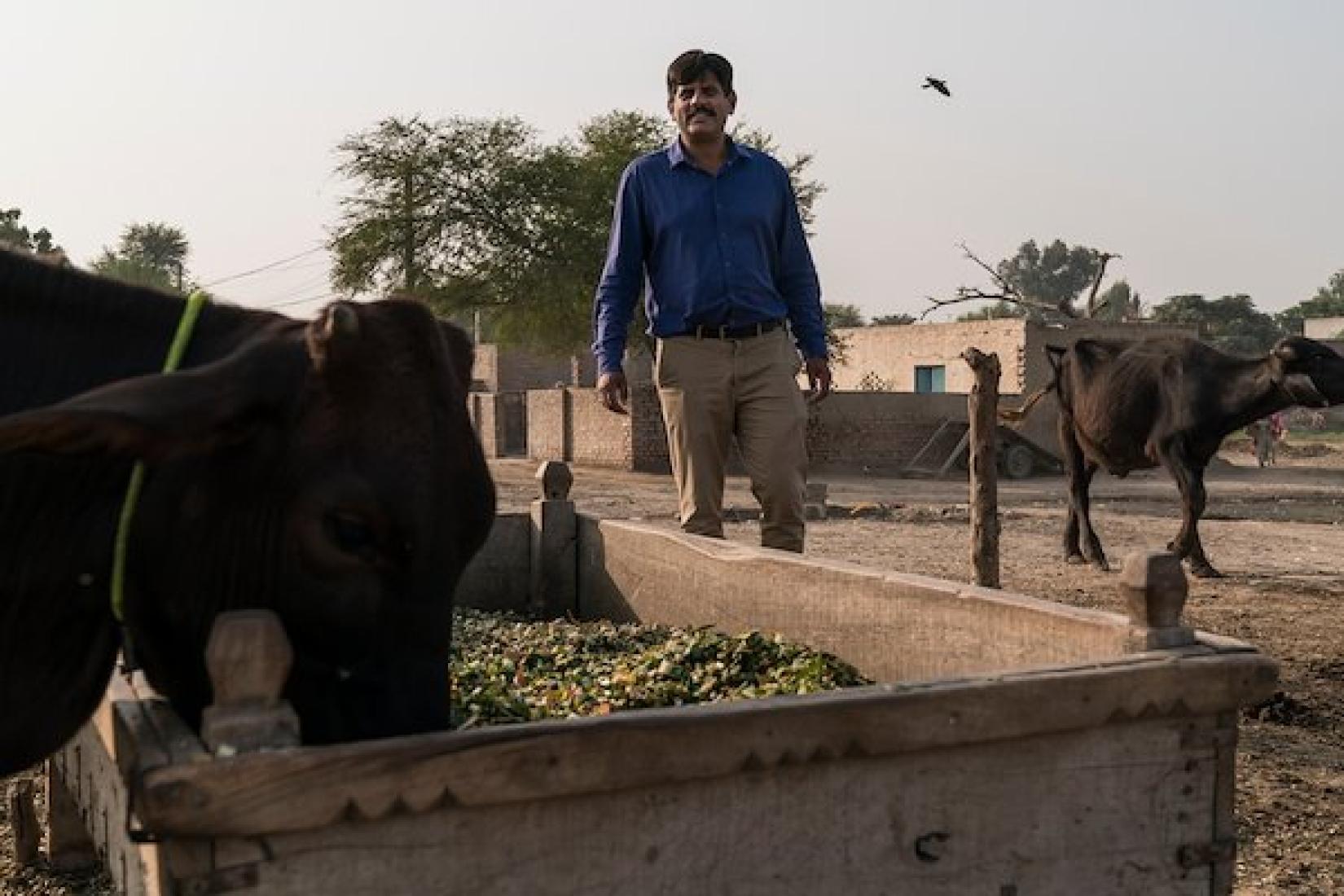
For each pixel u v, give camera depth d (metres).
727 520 17.66
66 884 4.74
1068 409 13.26
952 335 39.03
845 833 2.30
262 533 2.47
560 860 2.11
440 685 2.54
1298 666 8.21
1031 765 2.44
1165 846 2.56
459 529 2.55
